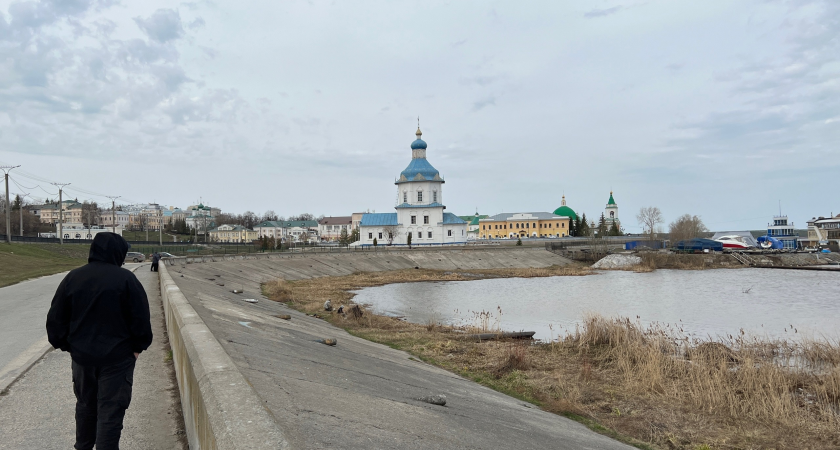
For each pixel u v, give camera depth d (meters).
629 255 104.56
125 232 173.75
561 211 189.62
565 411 16.98
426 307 45.34
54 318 5.59
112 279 5.67
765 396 17.42
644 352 22.45
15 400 9.29
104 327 5.59
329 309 37.84
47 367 11.73
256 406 4.64
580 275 83.19
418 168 132.75
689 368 20.89
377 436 8.46
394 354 23.25
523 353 23.05
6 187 71.50
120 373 5.71
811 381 19.52
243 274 58.09
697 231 130.12
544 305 46.56
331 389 11.26
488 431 11.70
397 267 91.38
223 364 6.09
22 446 7.17
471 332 30.45
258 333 17.91
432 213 130.62
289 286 57.50
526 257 107.94
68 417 8.40
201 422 5.32
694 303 47.94
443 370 21.52
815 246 145.38
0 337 15.52
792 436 14.99
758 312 41.84
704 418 16.42
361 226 134.38
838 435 14.96
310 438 7.31
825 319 38.00
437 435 9.85
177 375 10.37
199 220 188.62
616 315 39.62
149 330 5.91
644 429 15.61
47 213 199.38
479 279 75.25
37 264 55.22
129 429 7.94
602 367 22.25
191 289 30.05
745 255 106.69
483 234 183.12
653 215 141.38
